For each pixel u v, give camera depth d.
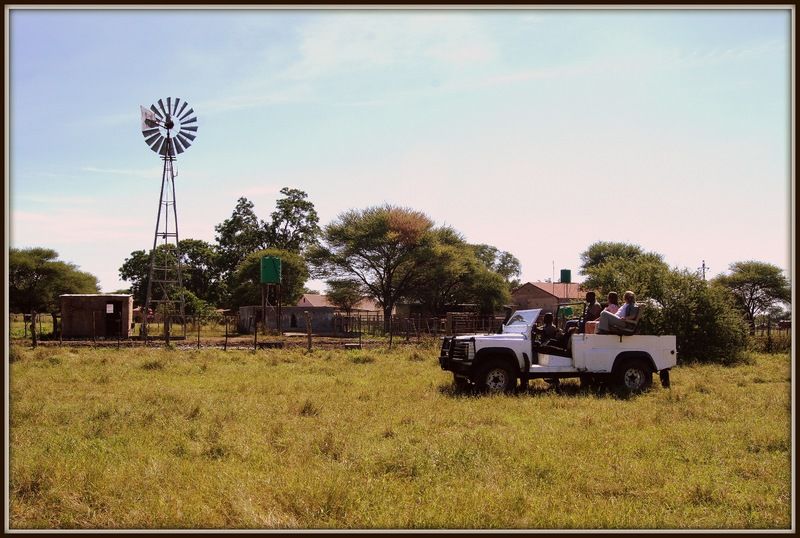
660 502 6.62
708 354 21.98
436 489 6.78
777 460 8.11
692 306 22.02
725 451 8.53
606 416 10.88
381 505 6.32
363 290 64.88
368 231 61.09
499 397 12.80
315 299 78.19
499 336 14.26
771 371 18.88
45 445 8.55
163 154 38.53
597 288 27.11
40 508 6.30
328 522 5.96
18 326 47.03
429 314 66.00
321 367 19.45
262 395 13.48
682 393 13.61
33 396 13.13
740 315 23.27
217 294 81.06
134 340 32.06
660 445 8.76
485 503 6.31
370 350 26.86
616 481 7.17
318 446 8.48
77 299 33.78
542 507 6.32
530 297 77.06
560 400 12.61
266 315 45.25
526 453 8.23
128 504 6.34
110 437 9.13
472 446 8.38
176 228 38.94
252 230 80.38
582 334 14.19
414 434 9.43
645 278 23.70
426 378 16.39
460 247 68.75
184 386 15.06
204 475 7.13
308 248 65.31
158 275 83.94
